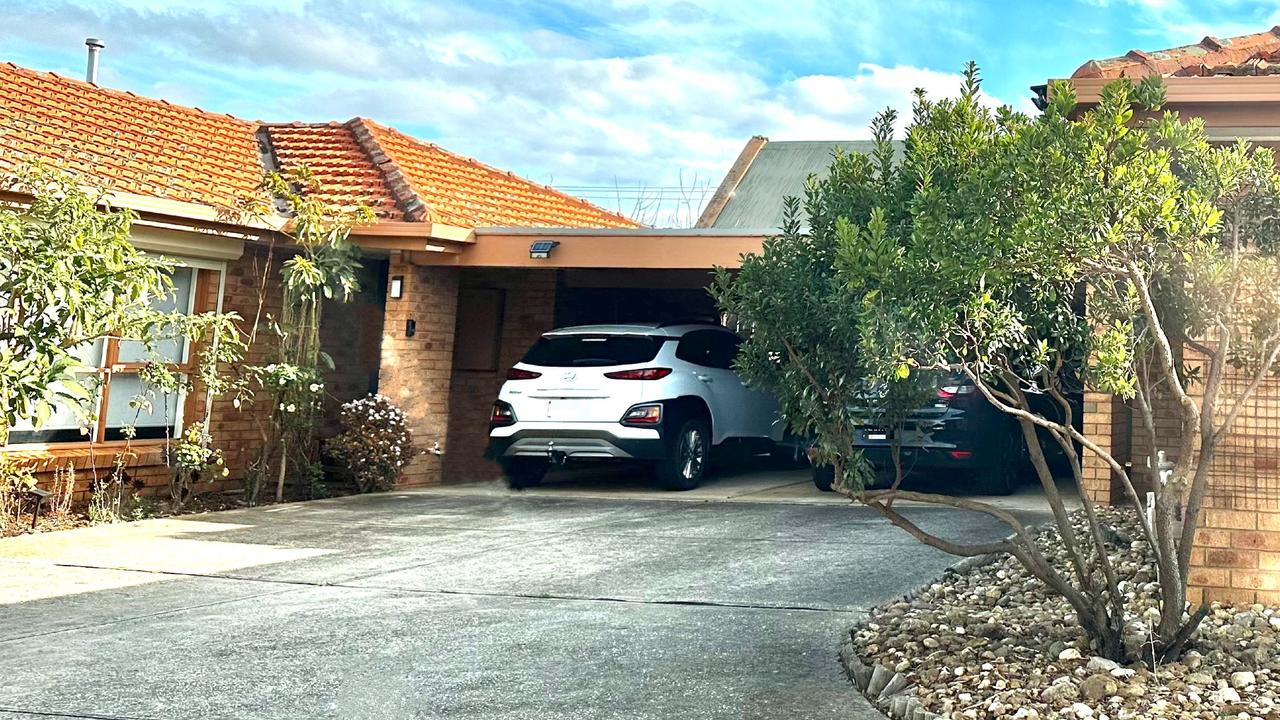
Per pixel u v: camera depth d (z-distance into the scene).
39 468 11.12
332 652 6.38
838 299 5.91
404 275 13.62
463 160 18.23
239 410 13.38
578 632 6.78
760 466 15.81
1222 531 6.92
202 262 12.75
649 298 16.36
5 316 9.82
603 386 12.48
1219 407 6.93
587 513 11.41
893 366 5.36
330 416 14.30
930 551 8.97
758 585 7.95
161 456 12.44
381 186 14.74
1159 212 4.98
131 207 11.16
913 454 11.34
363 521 10.98
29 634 6.75
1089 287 6.07
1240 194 5.71
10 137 11.98
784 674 5.96
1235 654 5.85
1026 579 7.77
